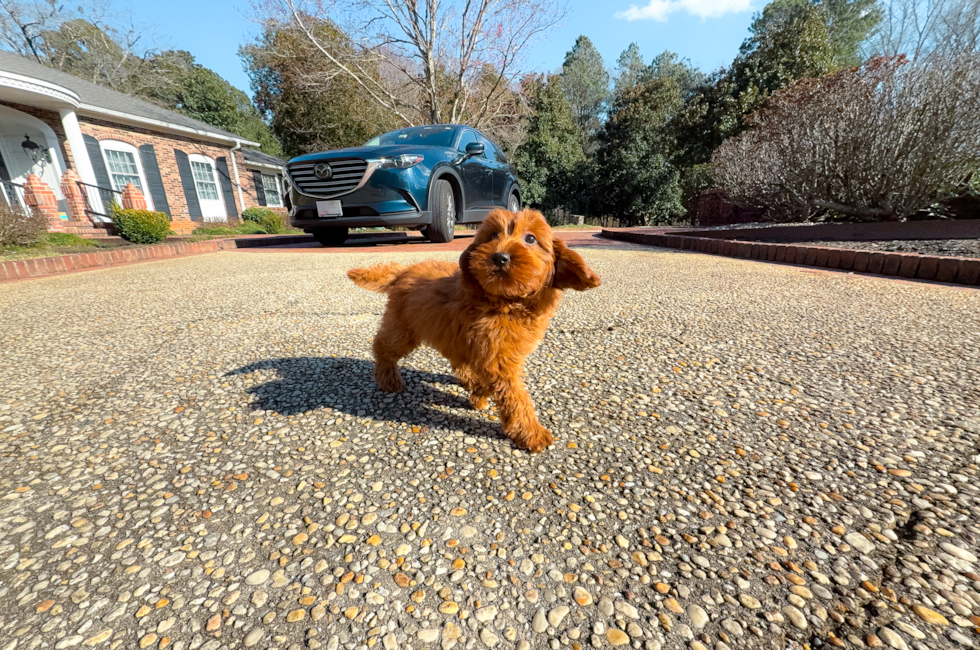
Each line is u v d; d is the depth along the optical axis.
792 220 10.76
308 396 2.38
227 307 4.30
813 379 2.45
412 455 1.83
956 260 4.75
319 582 1.22
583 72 44.97
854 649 1.02
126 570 1.27
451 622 1.11
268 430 2.03
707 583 1.20
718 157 12.98
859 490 1.55
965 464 1.67
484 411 2.25
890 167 7.83
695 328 3.41
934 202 8.00
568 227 20.03
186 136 17.20
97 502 1.56
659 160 24.58
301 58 21.52
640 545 1.34
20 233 8.90
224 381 2.56
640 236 10.08
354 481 1.66
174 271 6.74
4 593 1.20
